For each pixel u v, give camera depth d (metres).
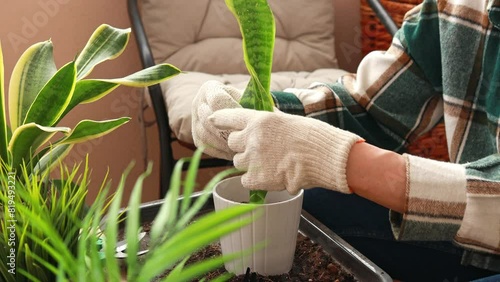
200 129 0.70
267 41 0.60
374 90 0.91
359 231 0.90
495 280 0.65
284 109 0.85
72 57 1.74
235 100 0.71
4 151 0.61
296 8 1.77
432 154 1.45
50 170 0.58
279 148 0.61
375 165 0.61
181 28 1.68
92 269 0.33
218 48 1.68
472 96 0.86
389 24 1.54
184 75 1.57
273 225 0.60
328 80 1.62
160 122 1.46
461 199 0.61
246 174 0.62
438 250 0.88
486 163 0.65
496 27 0.81
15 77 0.62
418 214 0.61
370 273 0.61
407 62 0.92
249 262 0.62
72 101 0.61
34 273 0.48
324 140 0.61
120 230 0.71
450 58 0.85
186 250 0.29
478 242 0.62
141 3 1.72
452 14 0.86
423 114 0.94
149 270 0.29
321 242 0.70
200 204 0.32
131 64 1.82
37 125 0.53
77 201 0.55
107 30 0.68
